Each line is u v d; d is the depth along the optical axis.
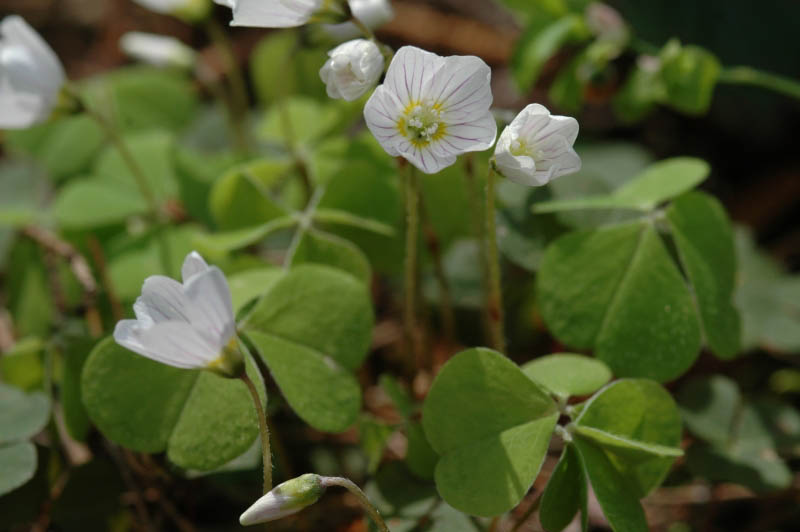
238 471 0.37
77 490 0.38
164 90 0.47
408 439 0.36
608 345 0.37
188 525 0.38
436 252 0.40
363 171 0.40
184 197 0.43
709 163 0.49
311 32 0.41
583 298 0.37
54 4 0.57
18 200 0.45
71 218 0.41
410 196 0.36
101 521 0.38
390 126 0.35
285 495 0.33
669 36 0.46
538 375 0.36
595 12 0.42
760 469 0.38
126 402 0.35
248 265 0.39
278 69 0.46
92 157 0.45
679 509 0.40
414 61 0.34
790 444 0.38
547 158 0.34
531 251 0.39
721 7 0.47
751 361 0.42
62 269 0.42
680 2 0.47
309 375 0.36
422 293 0.41
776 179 0.47
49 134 0.45
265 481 0.34
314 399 0.36
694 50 0.41
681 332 0.37
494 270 0.36
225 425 0.35
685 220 0.38
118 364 0.36
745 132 0.48
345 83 0.35
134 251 0.41
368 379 0.42
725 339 0.37
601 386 0.36
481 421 0.35
